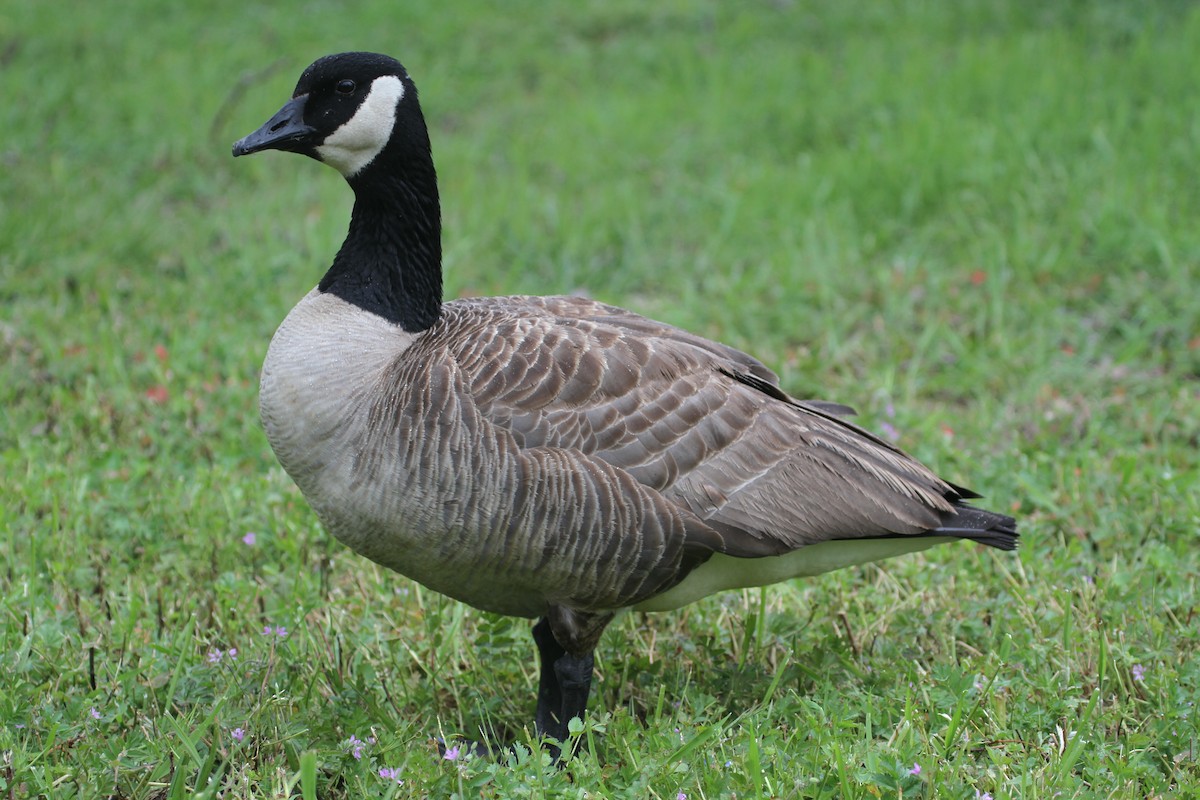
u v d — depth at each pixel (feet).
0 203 58.44
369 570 33.94
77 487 36.68
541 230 58.23
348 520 26.23
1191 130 59.93
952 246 54.70
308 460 26.30
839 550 27.89
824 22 83.35
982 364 45.06
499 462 24.97
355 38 85.15
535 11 90.07
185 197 64.08
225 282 52.34
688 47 81.35
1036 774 24.50
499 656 30.71
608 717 25.88
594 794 24.04
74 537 34.65
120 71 78.89
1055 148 58.90
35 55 80.48
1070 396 43.27
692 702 27.30
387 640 30.71
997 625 30.55
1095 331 47.62
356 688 28.43
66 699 26.76
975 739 26.07
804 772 24.54
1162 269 50.08
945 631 30.86
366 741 25.85
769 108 70.03
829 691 27.84
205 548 34.45
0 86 73.67
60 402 42.32
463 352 26.00
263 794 24.47
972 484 38.09
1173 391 43.42
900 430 41.55
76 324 47.98
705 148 66.59
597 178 64.54
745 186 60.85
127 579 32.76
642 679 29.60
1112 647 28.76
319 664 29.19
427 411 25.16
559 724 27.71
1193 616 30.71
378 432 25.49
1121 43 74.49
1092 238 52.90
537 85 79.87
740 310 49.55
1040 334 46.57
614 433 25.66
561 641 26.99
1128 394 43.37
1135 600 31.12
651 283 54.24
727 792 23.98
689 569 26.43
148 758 24.75
